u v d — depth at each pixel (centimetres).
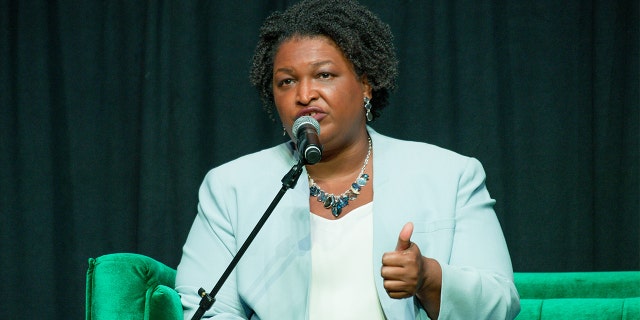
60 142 1082
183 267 679
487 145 1023
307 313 628
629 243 1009
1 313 1067
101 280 647
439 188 657
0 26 1086
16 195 1076
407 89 1041
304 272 637
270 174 684
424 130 1038
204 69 1070
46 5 1084
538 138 1027
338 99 633
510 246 1025
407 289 541
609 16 1015
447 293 578
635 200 1006
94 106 1077
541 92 1027
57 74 1082
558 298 771
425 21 1041
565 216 1021
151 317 638
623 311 726
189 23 1060
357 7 678
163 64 1055
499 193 1020
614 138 1014
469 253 638
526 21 1034
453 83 1038
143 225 1044
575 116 1025
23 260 1071
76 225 1071
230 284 660
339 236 646
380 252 629
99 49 1080
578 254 1019
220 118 1065
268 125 1071
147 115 1051
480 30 1030
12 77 1082
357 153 669
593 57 1020
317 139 561
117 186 1073
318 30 645
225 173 702
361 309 625
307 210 657
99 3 1081
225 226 678
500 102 1032
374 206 646
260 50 698
